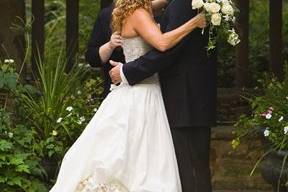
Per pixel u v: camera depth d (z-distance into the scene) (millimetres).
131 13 5371
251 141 8359
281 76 9484
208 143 5512
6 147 6602
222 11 5195
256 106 7562
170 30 5262
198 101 5363
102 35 6309
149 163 5270
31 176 6766
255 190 8375
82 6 12742
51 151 6832
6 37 8156
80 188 5293
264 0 12531
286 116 6719
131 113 5324
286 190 6621
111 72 5418
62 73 7363
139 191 5188
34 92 7402
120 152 5211
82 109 7242
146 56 5258
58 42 11898
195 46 5363
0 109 6973
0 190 6633
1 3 8156
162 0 5727
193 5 5121
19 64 8227
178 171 5348
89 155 5320
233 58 10617
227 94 9461
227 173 8438
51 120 7074
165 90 5426
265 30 11516
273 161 6590
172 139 5383
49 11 13438
